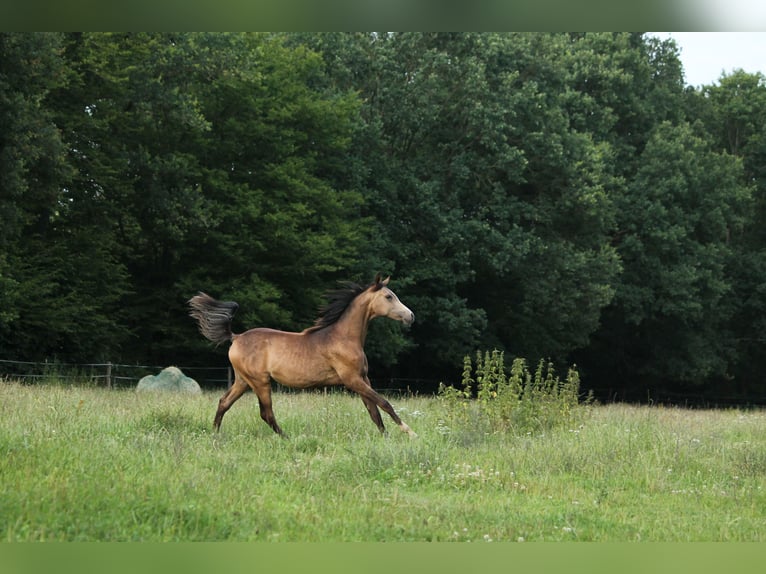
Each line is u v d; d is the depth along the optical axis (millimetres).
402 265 99375
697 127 140375
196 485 20031
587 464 27078
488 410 34844
